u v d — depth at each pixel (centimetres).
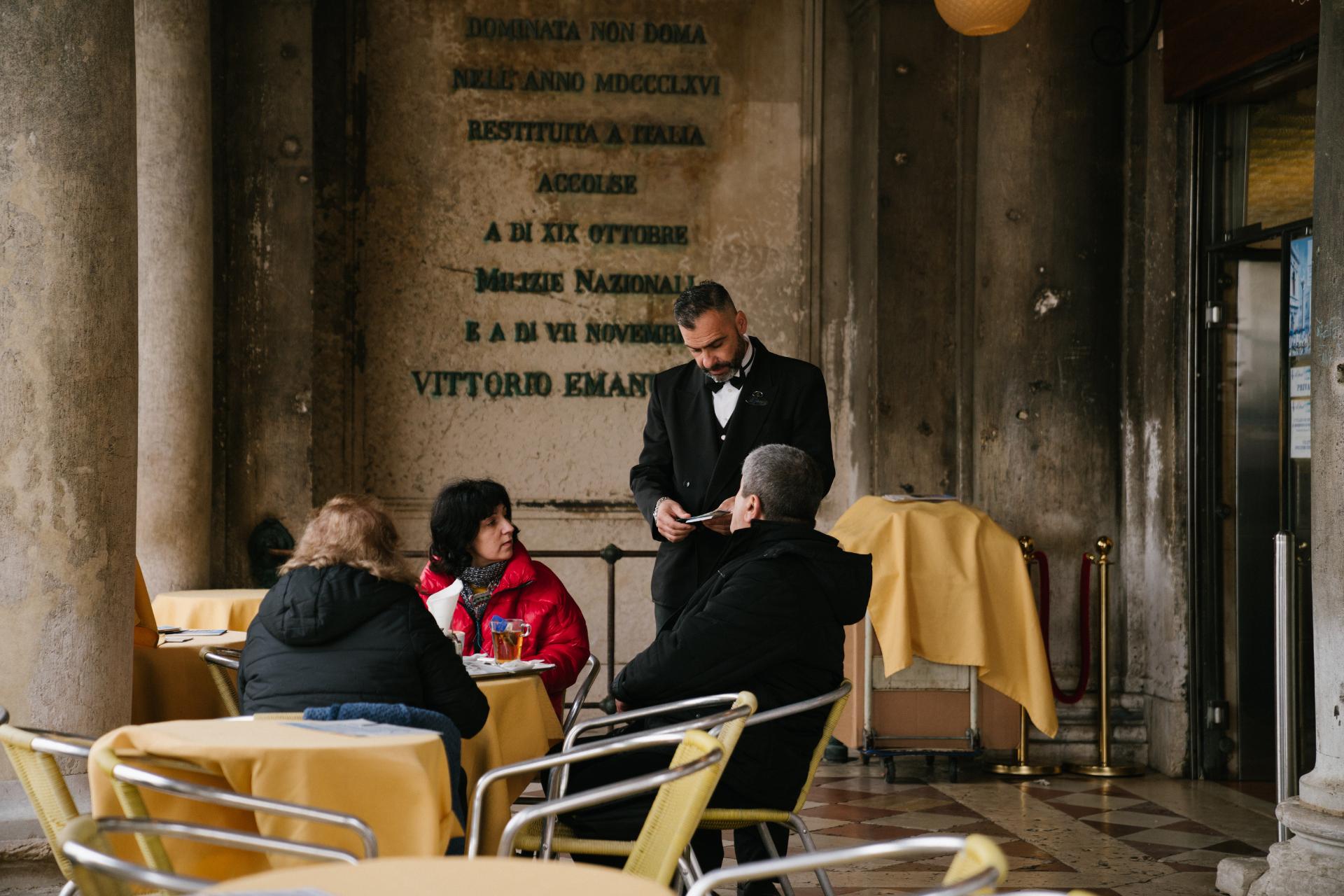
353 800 283
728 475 475
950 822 580
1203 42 657
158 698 486
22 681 410
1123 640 726
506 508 482
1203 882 490
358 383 785
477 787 312
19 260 411
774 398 478
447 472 793
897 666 634
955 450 766
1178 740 685
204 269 719
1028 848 538
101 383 421
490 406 796
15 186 412
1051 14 730
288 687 345
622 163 805
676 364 807
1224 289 684
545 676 462
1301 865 436
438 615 443
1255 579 678
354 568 352
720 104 810
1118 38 731
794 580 363
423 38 791
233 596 628
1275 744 660
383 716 326
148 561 701
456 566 477
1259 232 649
